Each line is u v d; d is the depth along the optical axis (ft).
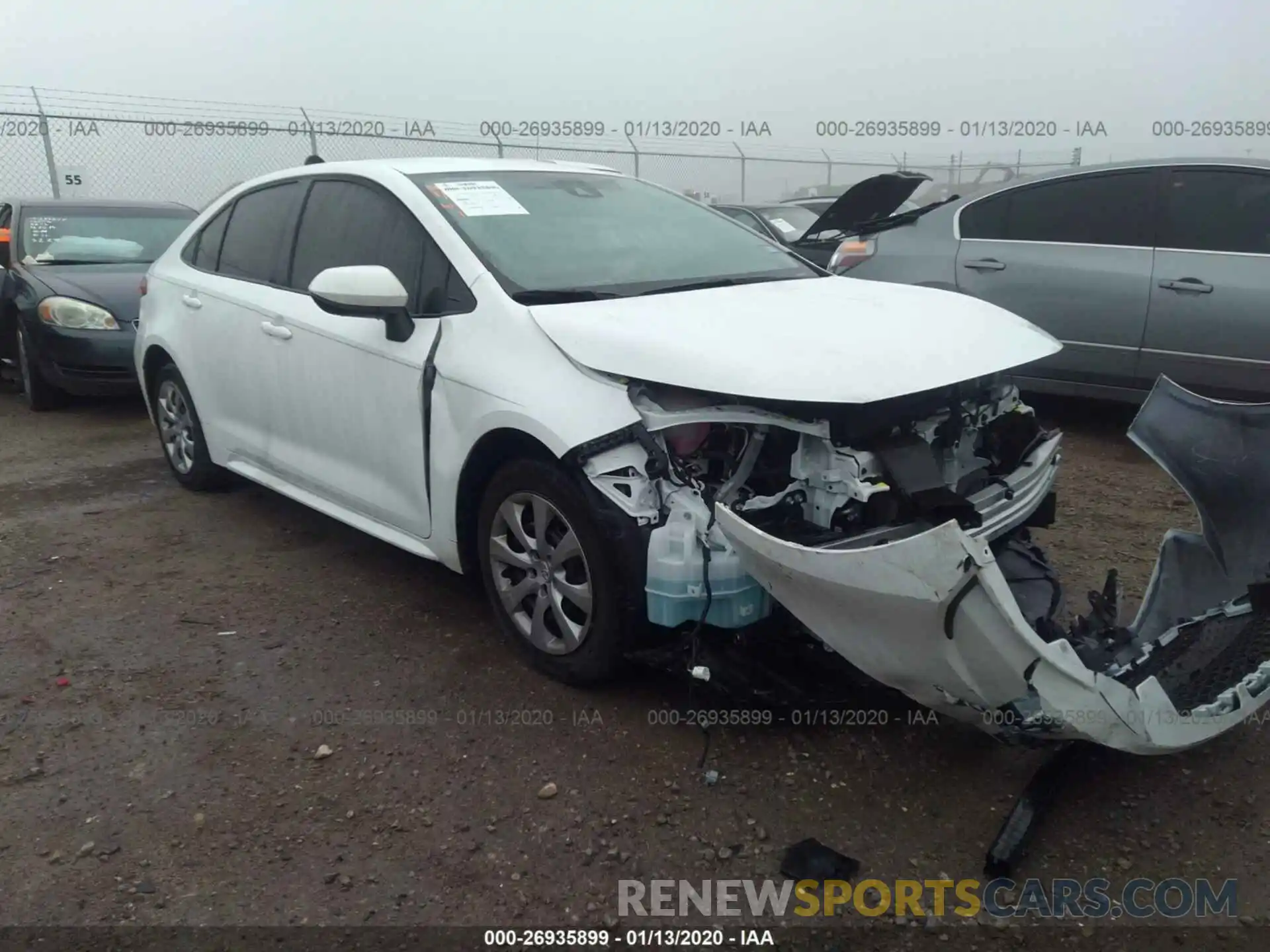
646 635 9.89
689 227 13.52
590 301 10.77
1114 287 19.27
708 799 9.00
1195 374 18.74
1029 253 20.33
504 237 11.78
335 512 13.38
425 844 8.54
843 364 9.10
